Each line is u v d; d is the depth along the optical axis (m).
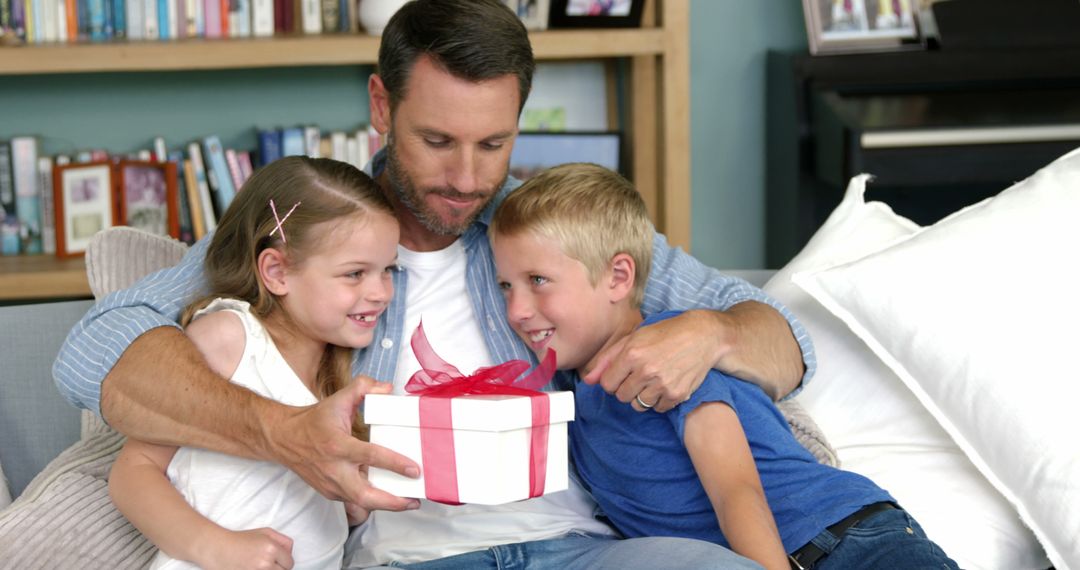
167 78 3.40
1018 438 1.71
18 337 1.94
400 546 1.63
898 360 1.87
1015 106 3.18
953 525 1.75
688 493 1.59
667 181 3.27
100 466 1.66
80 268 3.09
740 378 1.65
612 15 3.21
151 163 3.28
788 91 3.45
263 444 1.44
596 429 1.68
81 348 1.55
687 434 1.55
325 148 3.36
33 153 3.24
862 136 3.04
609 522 1.74
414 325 1.77
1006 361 1.74
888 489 1.82
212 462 1.53
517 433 1.34
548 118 3.56
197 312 1.62
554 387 1.76
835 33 3.41
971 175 3.05
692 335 1.57
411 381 1.44
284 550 1.46
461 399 1.32
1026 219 1.85
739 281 1.90
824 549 1.51
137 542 1.58
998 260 1.82
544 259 1.64
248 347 1.58
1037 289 1.78
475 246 1.81
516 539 1.65
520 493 1.35
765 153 3.74
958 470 1.83
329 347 1.70
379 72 1.74
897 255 1.88
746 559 1.37
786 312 1.82
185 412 1.49
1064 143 3.05
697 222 3.78
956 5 3.43
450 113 1.64
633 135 3.41
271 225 1.60
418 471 1.35
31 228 3.27
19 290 3.04
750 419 1.62
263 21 3.18
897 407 1.92
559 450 1.40
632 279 1.70
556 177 1.69
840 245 2.09
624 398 1.55
